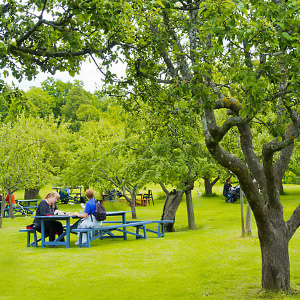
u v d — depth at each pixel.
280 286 6.71
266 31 5.01
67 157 32.38
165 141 14.53
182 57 7.27
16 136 21.33
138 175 15.64
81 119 64.56
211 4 4.70
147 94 7.91
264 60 5.89
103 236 13.91
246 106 4.84
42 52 5.81
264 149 6.25
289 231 6.88
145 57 7.48
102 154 21.39
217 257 9.60
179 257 9.77
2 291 7.04
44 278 7.93
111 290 7.04
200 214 20.86
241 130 7.36
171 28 7.42
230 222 17.19
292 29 5.17
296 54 5.10
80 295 6.77
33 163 21.06
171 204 15.45
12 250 11.19
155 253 10.38
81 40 6.24
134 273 8.25
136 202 28.20
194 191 35.94
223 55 6.83
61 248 11.58
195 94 5.28
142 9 6.99
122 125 24.58
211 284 7.32
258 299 6.31
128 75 7.66
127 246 11.68
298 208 6.99
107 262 9.37
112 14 5.36
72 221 19.14
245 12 4.57
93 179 21.41
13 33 5.37
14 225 17.95
